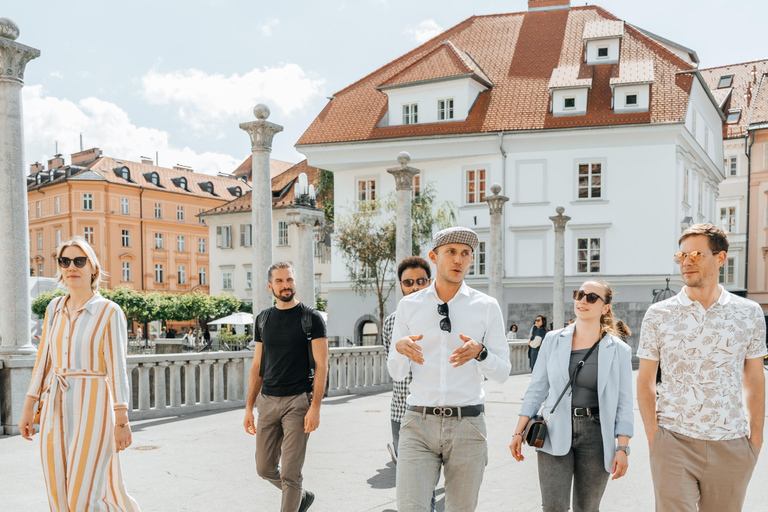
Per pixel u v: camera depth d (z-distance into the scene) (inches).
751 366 136.6
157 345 1472.7
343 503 222.7
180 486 243.0
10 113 344.5
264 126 471.2
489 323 141.2
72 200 2854.3
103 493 155.0
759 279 1830.7
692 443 135.0
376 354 617.3
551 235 1262.3
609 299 163.9
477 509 219.0
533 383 166.9
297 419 180.7
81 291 160.6
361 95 1471.5
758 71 1993.1
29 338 347.6
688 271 135.8
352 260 1165.1
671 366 137.9
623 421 156.5
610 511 219.6
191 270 3149.6
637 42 1336.1
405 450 140.3
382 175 1397.6
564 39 1433.3
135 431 363.6
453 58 1368.1
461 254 139.6
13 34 343.6
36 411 160.6
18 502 218.5
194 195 3159.5
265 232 475.5
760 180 1827.0
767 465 288.7
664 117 1192.8
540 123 1266.0
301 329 182.4
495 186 792.9
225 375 490.6
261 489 239.5
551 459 159.5
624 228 1221.7
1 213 340.5
